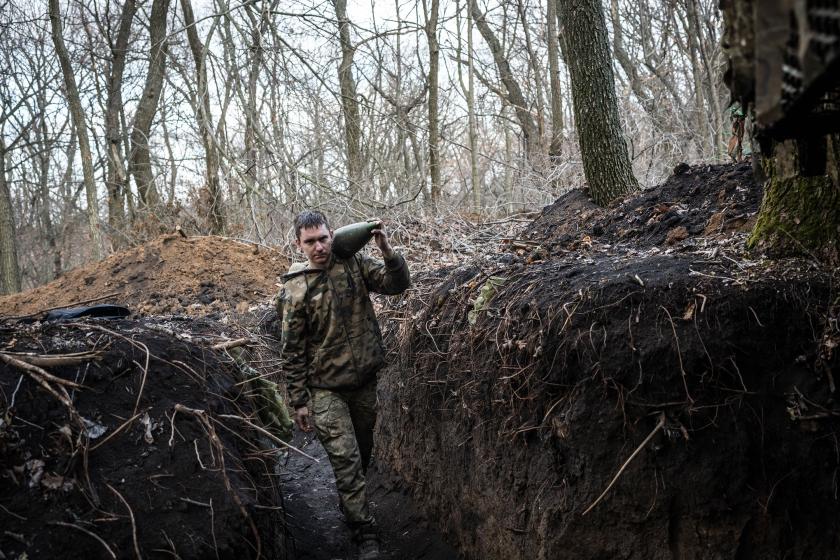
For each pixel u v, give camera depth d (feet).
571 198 21.02
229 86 30.91
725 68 7.07
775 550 8.92
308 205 29.22
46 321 13.01
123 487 9.77
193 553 9.38
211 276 28.48
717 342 9.17
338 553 13.71
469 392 12.45
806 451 8.93
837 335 8.86
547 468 10.38
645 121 39.47
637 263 11.14
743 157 15.70
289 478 17.44
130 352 11.39
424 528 14.34
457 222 30.42
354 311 13.24
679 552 9.22
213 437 10.55
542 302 10.93
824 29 4.25
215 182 37.81
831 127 6.39
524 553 10.70
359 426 13.97
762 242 10.36
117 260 30.58
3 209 52.11
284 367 13.30
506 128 57.06
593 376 9.67
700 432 9.16
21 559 8.75
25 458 9.59
